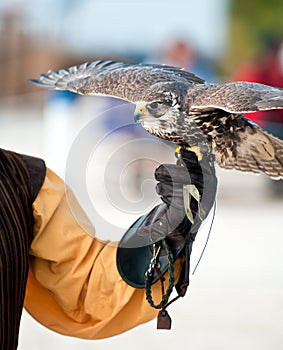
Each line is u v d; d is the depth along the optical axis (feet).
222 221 56.34
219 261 44.98
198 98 19.85
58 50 135.54
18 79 132.87
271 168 22.40
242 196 65.98
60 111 62.64
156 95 19.77
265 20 136.77
